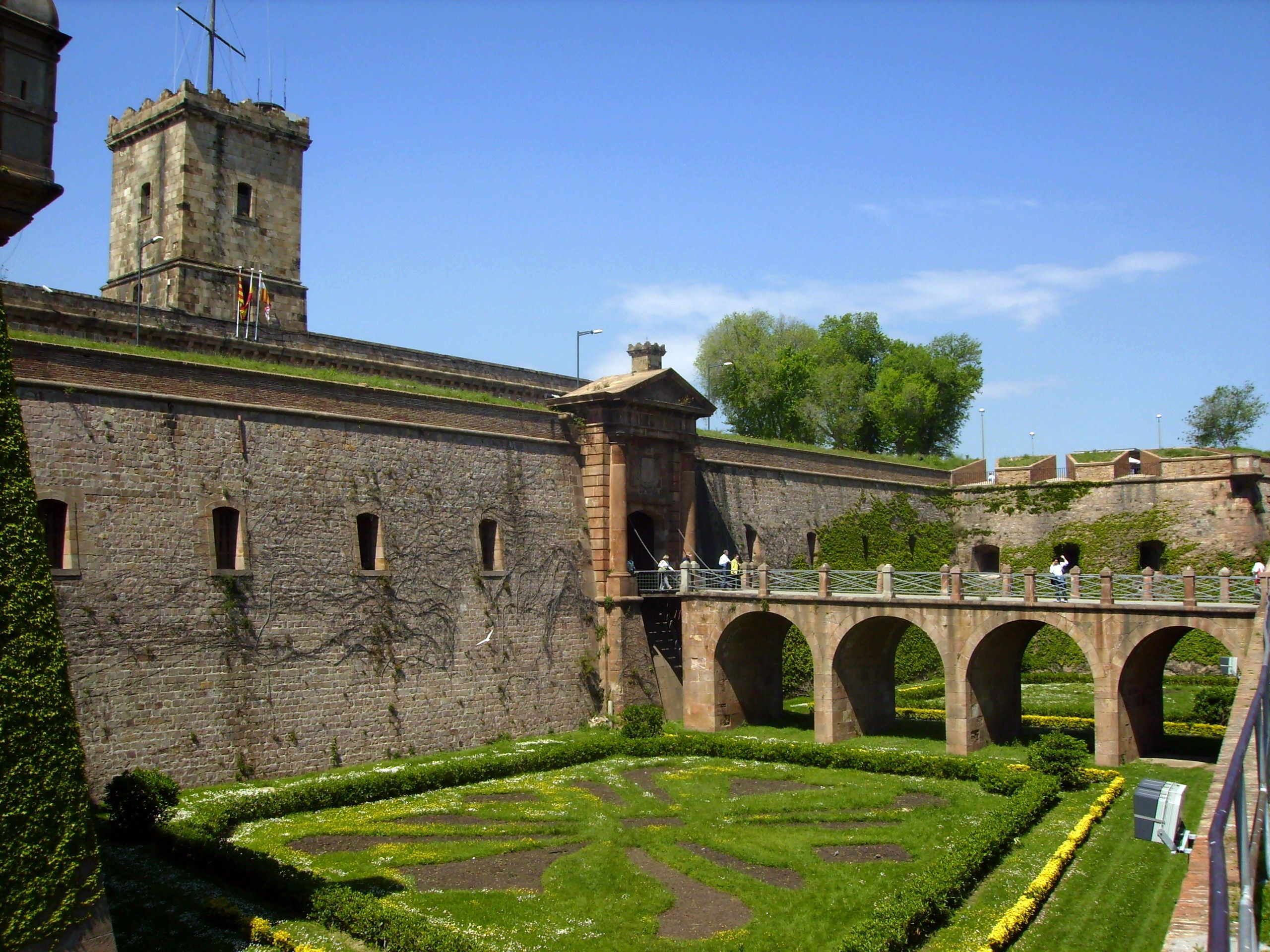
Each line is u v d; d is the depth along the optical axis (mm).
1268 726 21594
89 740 30922
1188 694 53750
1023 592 40969
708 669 46688
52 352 31750
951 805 32531
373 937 21094
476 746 41531
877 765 37812
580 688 46219
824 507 63219
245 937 21406
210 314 50344
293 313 54062
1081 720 46406
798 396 94375
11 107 17562
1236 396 93875
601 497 47875
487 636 42812
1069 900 24000
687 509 51469
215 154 51156
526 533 45375
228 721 34281
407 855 27203
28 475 17594
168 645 33062
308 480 37781
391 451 40750
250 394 36594
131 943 20828
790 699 54938
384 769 36906
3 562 16828
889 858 27328
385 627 39219
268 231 53281
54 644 17344
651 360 50688
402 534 40469
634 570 48438
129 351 35781
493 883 25344
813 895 24391
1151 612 36812
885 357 104875
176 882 24375
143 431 33500
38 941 16297
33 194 17828
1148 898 23844
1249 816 18406
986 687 41438
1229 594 36250
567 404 48688
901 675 61062
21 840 16281
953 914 22875
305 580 37031
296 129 54344
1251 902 11711
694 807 32469
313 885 22859
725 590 47000
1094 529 66000
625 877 25625
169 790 28031
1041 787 32250
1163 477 63844
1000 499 69688
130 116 52594
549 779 36562
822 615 43406
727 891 24953
